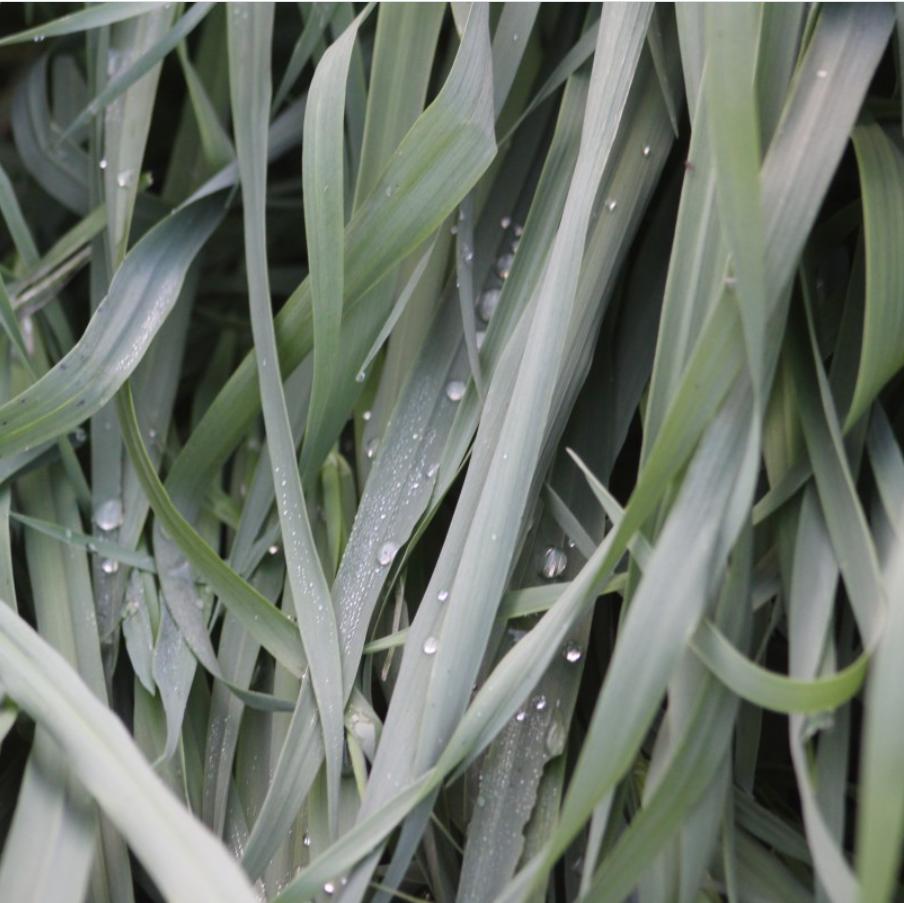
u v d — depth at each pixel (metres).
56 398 0.43
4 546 0.44
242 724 0.43
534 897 0.39
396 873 0.40
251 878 0.40
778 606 0.41
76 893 0.38
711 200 0.41
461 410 0.43
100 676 0.43
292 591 0.42
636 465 0.45
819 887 0.39
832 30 0.42
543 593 0.41
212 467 0.45
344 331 0.44
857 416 0.40
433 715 0.40
